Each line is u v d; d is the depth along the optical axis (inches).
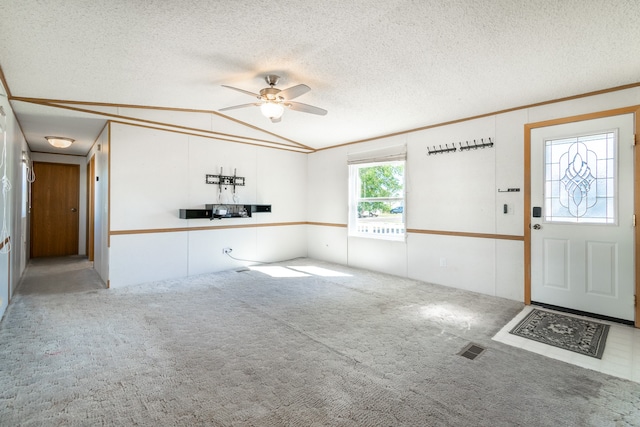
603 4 72.3
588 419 63.6
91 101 141.7
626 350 92.8
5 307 123.0
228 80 124.4
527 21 80.6
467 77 114.5
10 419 63.1
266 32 89.7
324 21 84.1
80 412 65.4
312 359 87.7
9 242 126.9
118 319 116.2
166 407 67.2
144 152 166.2
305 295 146.9
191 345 95.7
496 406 67.8
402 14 80.8
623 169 112.3
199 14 79.7
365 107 149.9
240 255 207.3
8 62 98.6
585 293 120.7
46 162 242.1
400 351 92.5
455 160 157.9
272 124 188.4
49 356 88.4
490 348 94.3
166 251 174.9
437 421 63.3
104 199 167.2
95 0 70.8
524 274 135.7
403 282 169.9
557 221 127.0
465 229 154.6
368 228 205.8
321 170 234.4
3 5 70.2
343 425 62.2
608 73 105.0
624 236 112.1
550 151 129.0
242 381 77.0
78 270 199.2
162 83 126.1
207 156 190.4
